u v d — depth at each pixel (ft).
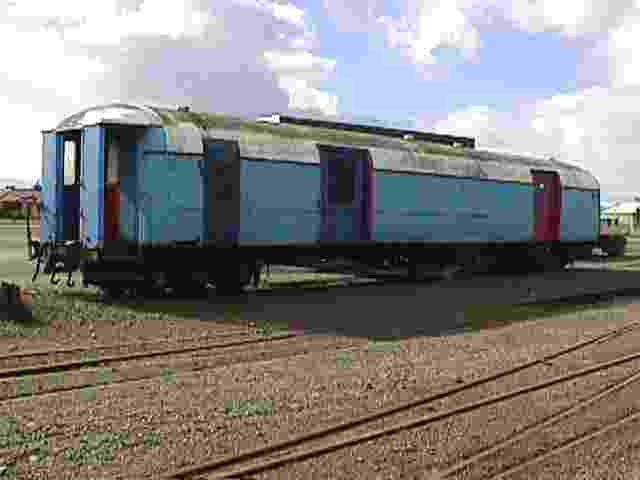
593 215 107.55
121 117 53.83
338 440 24.14
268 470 21.13
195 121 58.59
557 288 76.23
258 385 31.07
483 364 36.91
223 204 58.95
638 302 65.77
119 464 21.15
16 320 41.63
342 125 84.64
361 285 72.08
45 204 56.70
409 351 40.09
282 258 65.92
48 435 23.44
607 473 21.62
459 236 82.94
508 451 23.52
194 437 23.80
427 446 23.75
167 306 51.26
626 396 31.22
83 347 37.81
